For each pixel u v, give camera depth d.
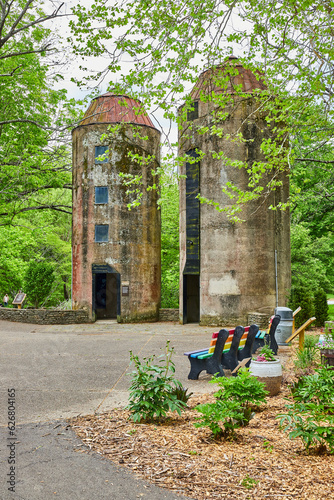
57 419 5.66
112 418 5.70
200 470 4.02
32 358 10.65
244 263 18.00
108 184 22.08
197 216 19.11
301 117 7.16
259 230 18.09
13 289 35.25
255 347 10.91
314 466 4.11
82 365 9.68
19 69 16.81
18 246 31.67
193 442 4.77
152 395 5.38
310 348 9.12
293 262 22.53
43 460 4.25
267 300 18.00
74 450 4.52
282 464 4.16
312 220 24.50
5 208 21.70
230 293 18.06
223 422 5.00
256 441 4.84
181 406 5.75
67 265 33.91
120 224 21.92
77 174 22.81
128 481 3.80
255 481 3.79
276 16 5.81
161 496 3.54
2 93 17.52
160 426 5.38
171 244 30.45
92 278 21.64
